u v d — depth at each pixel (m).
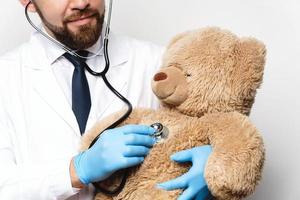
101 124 0.83
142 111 0.81
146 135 0.74
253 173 0.67
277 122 1.16
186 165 0.72
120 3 1.25
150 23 1.25
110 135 0.77
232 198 0.68
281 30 1.15
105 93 0.96
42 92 0.95
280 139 1.17
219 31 0.77
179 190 0.71
